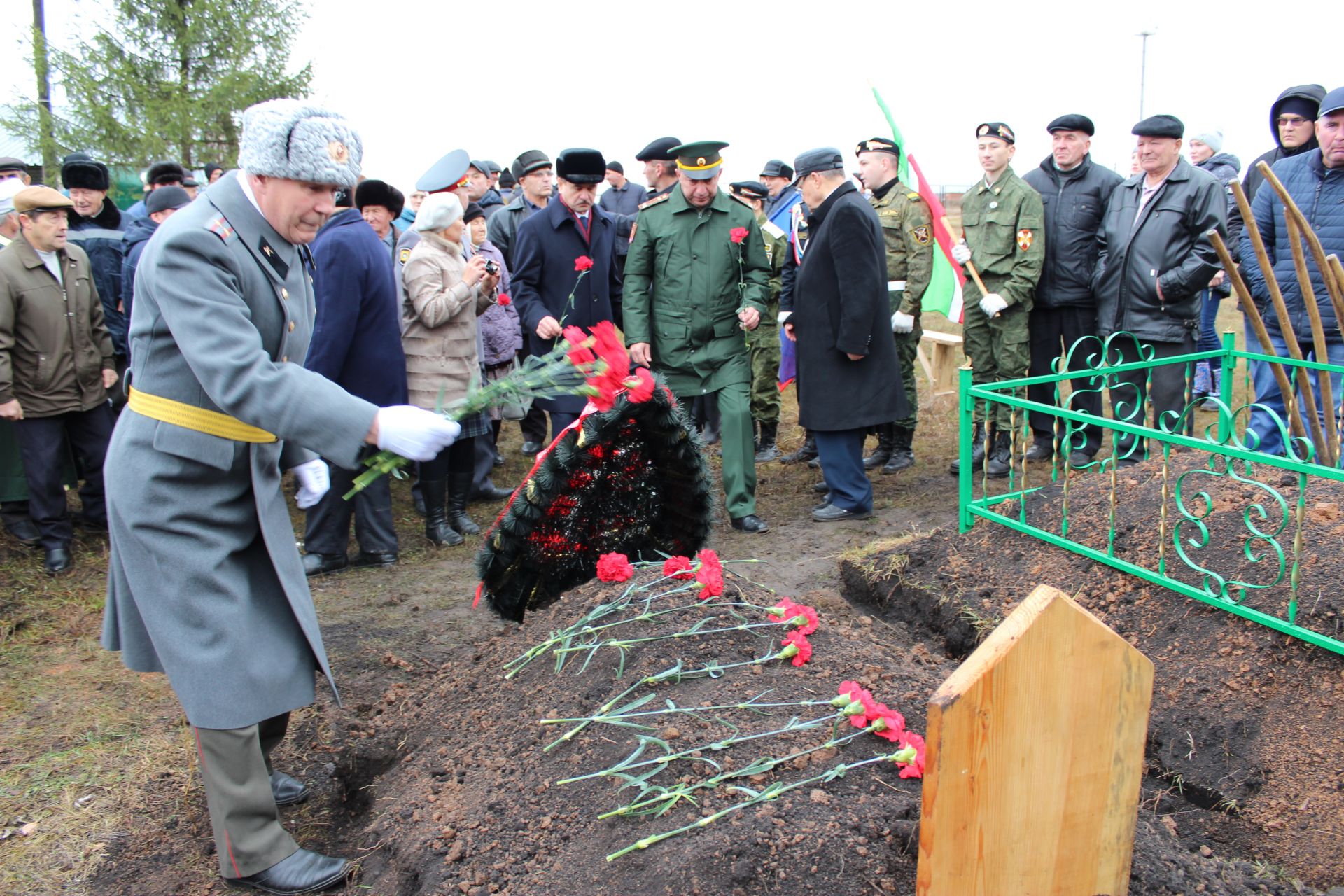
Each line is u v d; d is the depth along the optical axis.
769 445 7.34
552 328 5.67
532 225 5.89
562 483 3.08
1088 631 1.84
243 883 2.64
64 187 6.61
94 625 4.57
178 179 6.90
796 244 6.77
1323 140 5.10
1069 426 3.87
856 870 2.09
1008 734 1.81
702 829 2.22
